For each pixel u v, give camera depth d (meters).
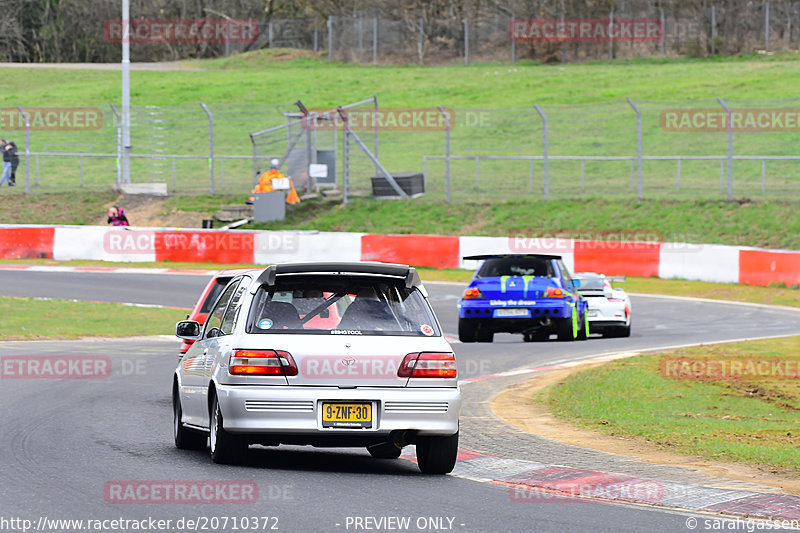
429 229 134.50
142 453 34.50
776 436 40.66
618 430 41.75
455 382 31.03
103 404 46.53
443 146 185.62
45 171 174.88
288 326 30.83
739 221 125.38
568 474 32.47
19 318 81.62
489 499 28.59
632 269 116.75
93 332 76.69
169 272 118.38
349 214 139.88
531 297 71.88
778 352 66.00
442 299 100.00
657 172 159.50
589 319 78.88
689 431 41.59
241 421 29.94
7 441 36.25
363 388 30.33
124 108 151.00
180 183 162.62
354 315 31.25
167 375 57.19
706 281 113.25
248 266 124.38
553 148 179.25
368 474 32.03
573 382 54.91
